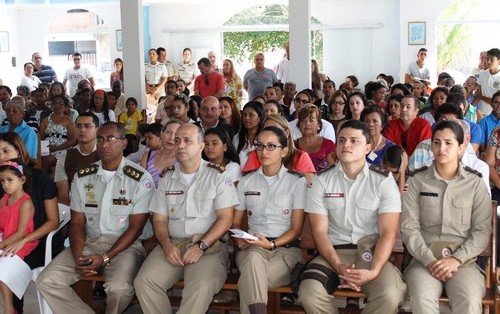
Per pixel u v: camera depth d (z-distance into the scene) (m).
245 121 4.82
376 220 3.41
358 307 3.83
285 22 13.05
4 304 3.63
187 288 3.38
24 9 13.64
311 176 3.80
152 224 3.73
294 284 3.37
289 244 3.58
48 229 3.81
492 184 4.72
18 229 3.75
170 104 6.52
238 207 3.70
